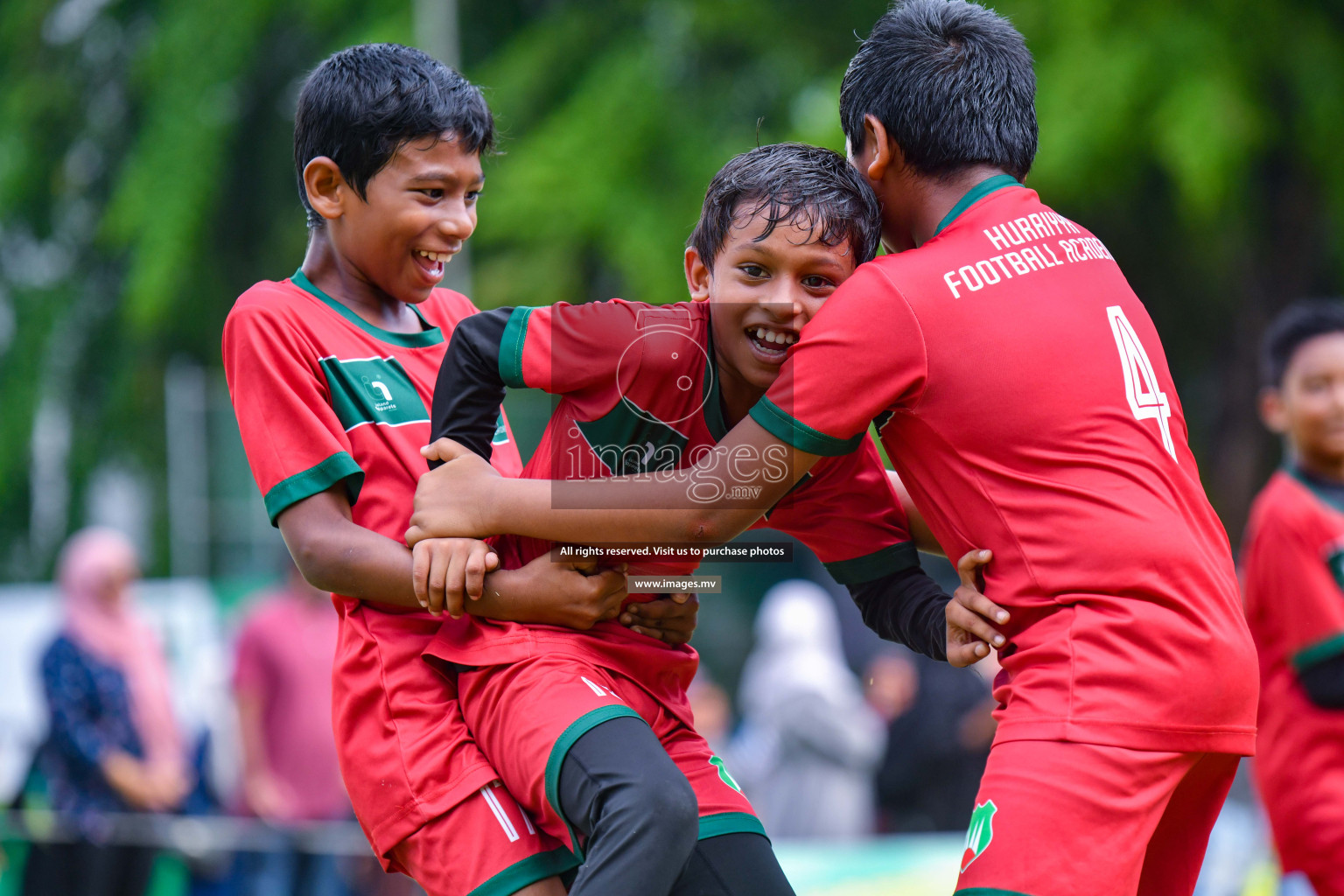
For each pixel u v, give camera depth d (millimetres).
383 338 8508
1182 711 6840
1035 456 7148
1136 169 34375
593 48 42875
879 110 7816
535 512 7309
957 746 18594
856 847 16844
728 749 22156
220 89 46156
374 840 7723
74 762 17812
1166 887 7828
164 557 47406
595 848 6711
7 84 51000
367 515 7984
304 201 8609
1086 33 34312
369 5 44812
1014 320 7262
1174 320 41000
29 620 23734
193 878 17812
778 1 43344
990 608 7305
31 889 17594
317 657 19328
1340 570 13359
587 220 39000
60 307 50062
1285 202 38031
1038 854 6660
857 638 22031
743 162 7500
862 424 7199
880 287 7176
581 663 7473
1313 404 14070
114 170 50719
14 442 48625
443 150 8109
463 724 7656
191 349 49094
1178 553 6977
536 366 7426
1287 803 13609
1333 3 37156
